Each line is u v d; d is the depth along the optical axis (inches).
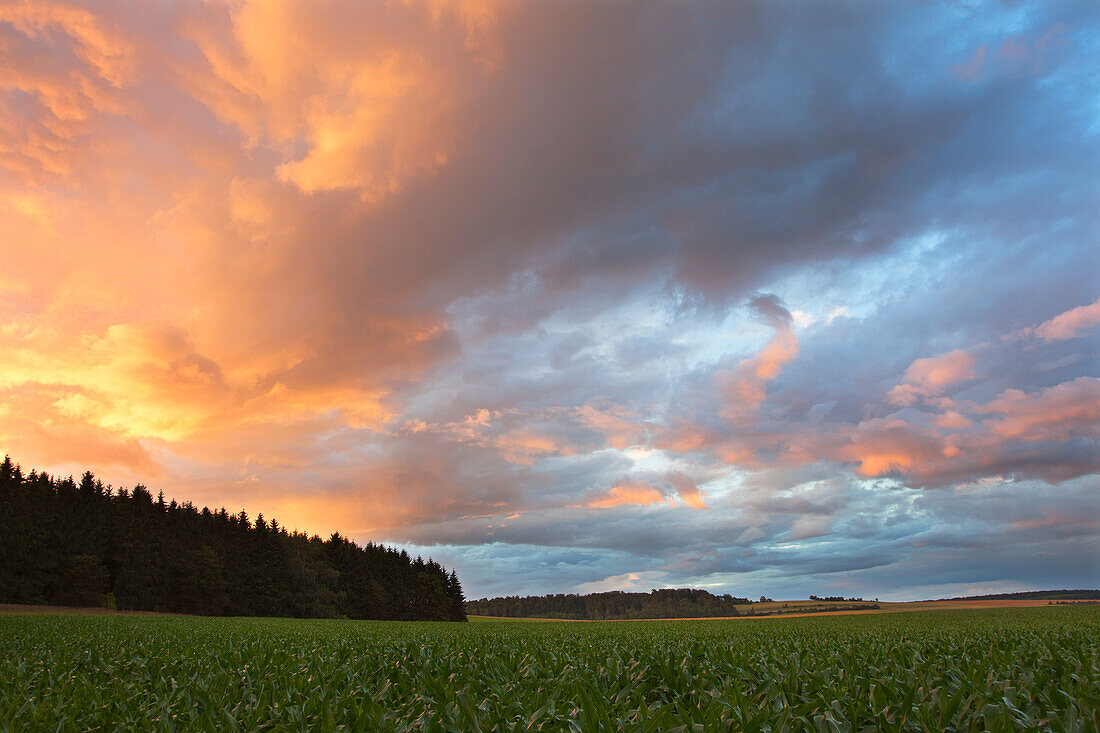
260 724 196.4
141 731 194.2
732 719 173.3
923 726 165.2
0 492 3390.7
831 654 375.2
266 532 4918.8
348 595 5423.2
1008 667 277.3
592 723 167.0
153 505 4520.2
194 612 4010.8
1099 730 153.6
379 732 181.0
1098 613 1910.7
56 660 418.0
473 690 249.6
